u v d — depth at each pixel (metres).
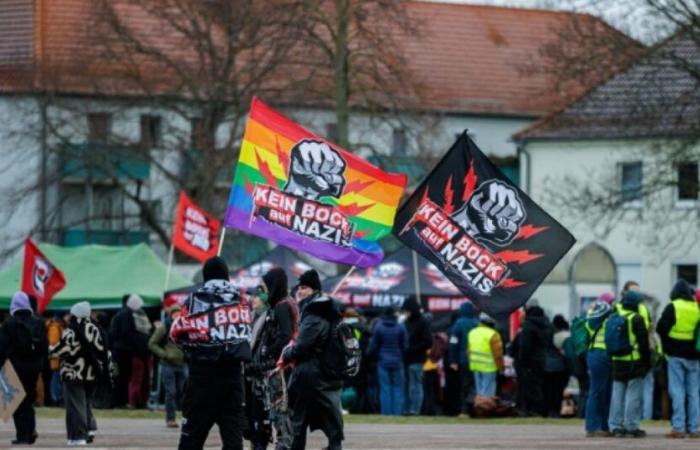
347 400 58.66
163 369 49.72
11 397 40.09
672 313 44.03
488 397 55.50
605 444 41.75
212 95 93.06
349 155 38.16
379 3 86.75
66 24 116.56
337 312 32.56
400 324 56.75
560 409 57.53
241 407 30.59
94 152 96.75
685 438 44.16
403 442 43.09
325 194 38.12
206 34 93.00
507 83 134.25
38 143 99.75
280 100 93.25
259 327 34.50
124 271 72.00
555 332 57.81
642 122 77.44
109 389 60.00
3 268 106.06
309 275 32.72
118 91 96.19
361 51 89.25
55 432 47.81
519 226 38.09
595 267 68.25
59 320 60.94
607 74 77.19
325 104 94.94
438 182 38.28
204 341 30.20
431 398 59.31
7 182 112.56
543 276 38.00
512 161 126.56
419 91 92.94
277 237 38.12
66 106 96.62
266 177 38.09
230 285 30.50
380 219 38.16
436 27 136.12
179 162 100.25
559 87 80.50
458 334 57.12
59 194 109.44
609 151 108.75
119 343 59.53
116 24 94.31
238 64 106.38
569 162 111.81
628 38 76.25
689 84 78.56
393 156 94.00
